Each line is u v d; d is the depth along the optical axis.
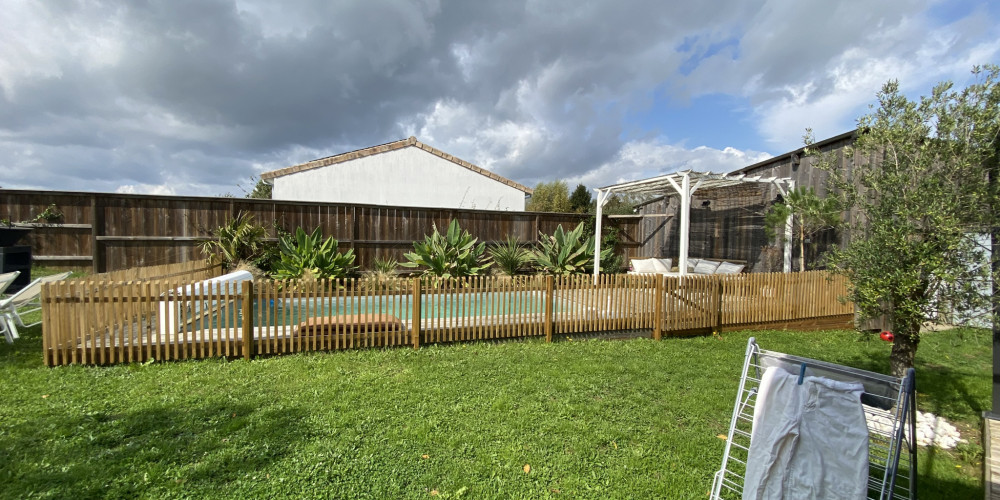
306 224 10.52
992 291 3.64
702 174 8.96
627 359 5.63
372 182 14.84
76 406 3.70
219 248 9.67
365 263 10.99
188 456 2.97
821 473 2.23
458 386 4.42
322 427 3.43
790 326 7.92
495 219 12.12
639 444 3.40
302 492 2.63
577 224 12.95
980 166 3.58
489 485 2.79
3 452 2.95
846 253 4.17
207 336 5.19
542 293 6.48
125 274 6.14
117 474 2.74
